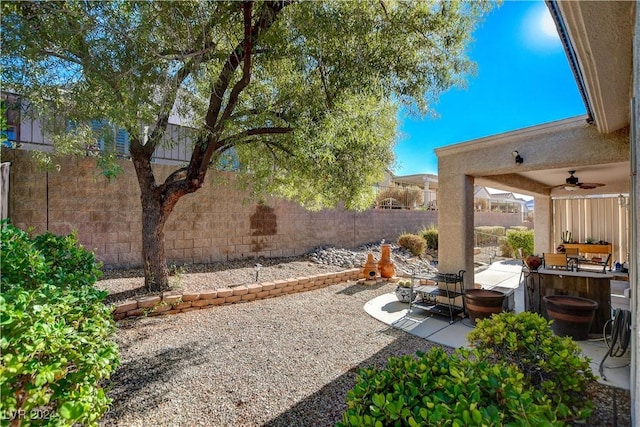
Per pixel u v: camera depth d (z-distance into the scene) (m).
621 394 2.91
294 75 4.89
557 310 4.57
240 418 2.78
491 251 14.45
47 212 6.20
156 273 6.02
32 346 1.50
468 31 4.52
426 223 14.73
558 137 4.86
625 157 4.34
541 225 10.25
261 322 5.38
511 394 1.70
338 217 11.43
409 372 2.05
